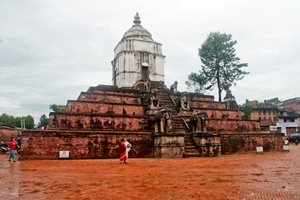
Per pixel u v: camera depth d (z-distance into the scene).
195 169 13.16
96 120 22.38
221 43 41.28
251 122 30.12
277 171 12.34
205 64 42.41
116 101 28.44
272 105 82.62
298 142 46.06
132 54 37.47
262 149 25.83
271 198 7.14
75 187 8.78
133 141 20.14
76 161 16.81
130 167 13.93
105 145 19.23
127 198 7.39
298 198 7.09
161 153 19.53
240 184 9.14
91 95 27.41
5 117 84.25
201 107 32.88
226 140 24.09
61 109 58.91
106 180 10.05
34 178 10.41
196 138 22.28
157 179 10.27
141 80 34.84
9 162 16.19
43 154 17.73
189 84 44.69
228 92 39.16
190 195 7.64
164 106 28.66
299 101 79.81
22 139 17.48
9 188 8.55
